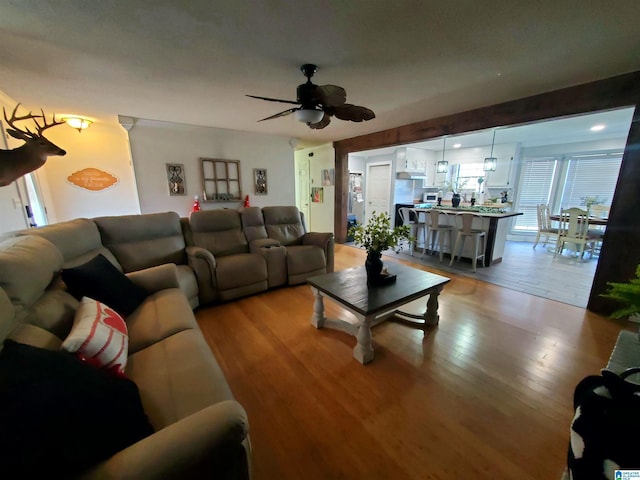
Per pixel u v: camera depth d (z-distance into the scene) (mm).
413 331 2311
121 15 1522
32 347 782
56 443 591
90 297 1550
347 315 2631
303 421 1442
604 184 5391
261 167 5121
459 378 1750
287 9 1479
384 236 2092
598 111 2512
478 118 3316
